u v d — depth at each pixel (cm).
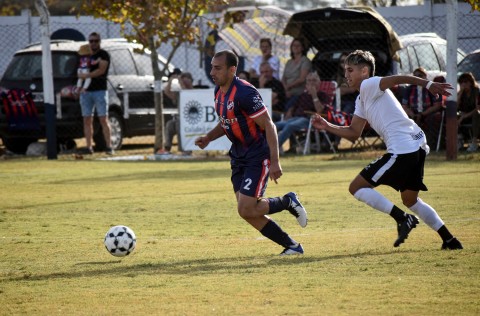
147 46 4825
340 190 3092
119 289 1517
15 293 1506
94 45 4700
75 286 1559
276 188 3189
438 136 4531
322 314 1284
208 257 1848
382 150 4688
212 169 4053
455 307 1308
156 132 4853
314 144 4738
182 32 4819
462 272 1573
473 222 2241
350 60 1836
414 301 1353
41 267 1772
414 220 1803
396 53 4819
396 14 6631
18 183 3584
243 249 1950
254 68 5400
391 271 1603
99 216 2592
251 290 1472
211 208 2728
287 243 1841
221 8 5394
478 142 4781
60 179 3722
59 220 2520
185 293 1464
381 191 3058
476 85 4438
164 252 1931
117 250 1852
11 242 2127
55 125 4788
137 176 3797
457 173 3494
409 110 4544
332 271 1623
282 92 4725
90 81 4728
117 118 5066
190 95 4709
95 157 4788
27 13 7250
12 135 4975
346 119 4534
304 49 4734
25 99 4831
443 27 6531
